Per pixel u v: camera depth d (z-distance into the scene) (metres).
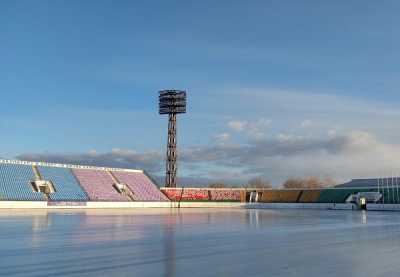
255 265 18.81
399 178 128.50
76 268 17.84
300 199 118.56
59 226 40.75
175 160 122.31
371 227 43.09
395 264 19.22
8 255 21.48
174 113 122.31
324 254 22.41
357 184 140.62
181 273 16.86
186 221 51.44
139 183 115.62
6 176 90.25
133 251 23.22
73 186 98.44
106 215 63.50
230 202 121.31
